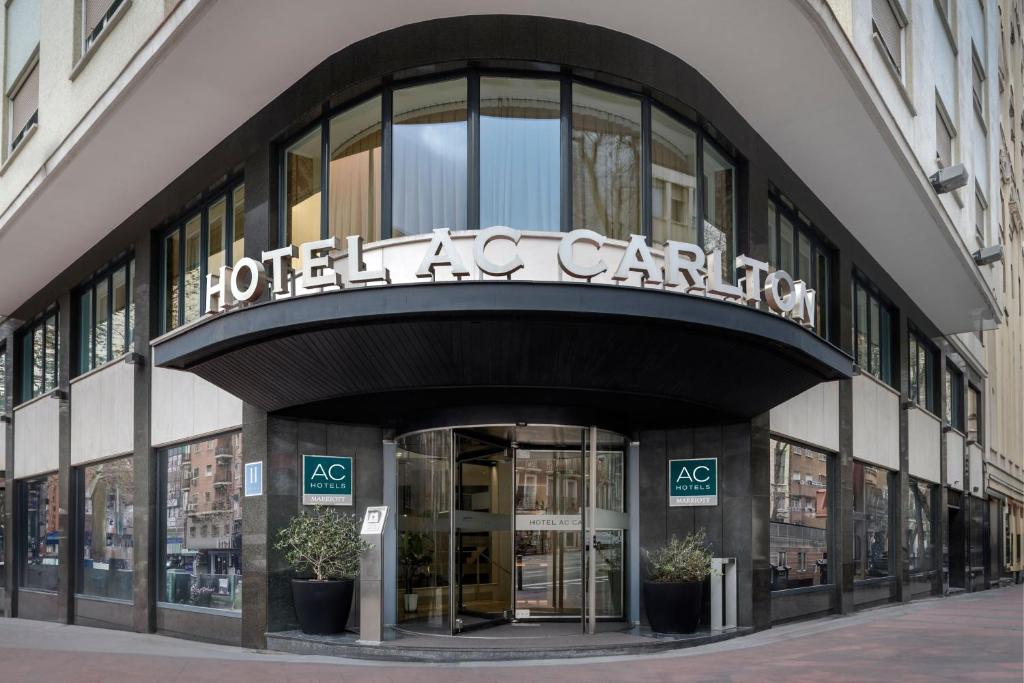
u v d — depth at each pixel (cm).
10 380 2370
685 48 1179
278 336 1091
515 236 1017
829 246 1775
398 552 1349
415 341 1041
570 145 1124
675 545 1317
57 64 1638
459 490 1262
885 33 1711
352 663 1088
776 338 1124
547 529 1364
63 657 1165
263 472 1268
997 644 1223
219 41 1134
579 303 995
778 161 1485
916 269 2103
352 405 1234
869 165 1516
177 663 1091
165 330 1639
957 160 2289
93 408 1891
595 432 1290
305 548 1227
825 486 1747
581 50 1116
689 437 1405
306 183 1259
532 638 1204
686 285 1091
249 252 1320
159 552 1616
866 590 1931
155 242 1659
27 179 1725
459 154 1117
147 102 1283
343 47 1167
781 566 1502
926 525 2539
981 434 3403
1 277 2062
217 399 1427
